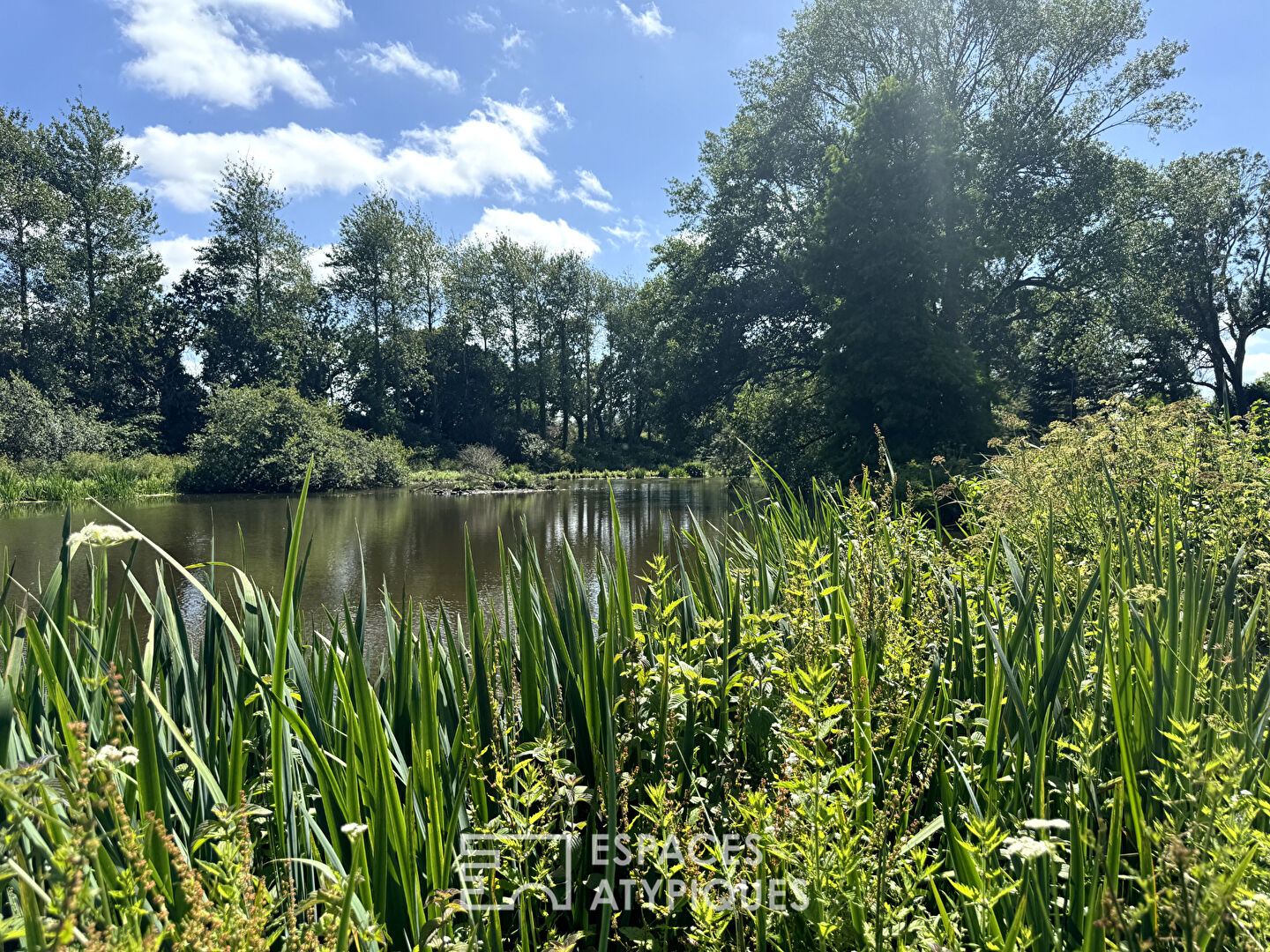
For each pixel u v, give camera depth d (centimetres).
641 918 134
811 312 2241
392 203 4538
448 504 2202
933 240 1666
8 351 3061
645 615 206
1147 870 99
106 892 82
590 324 5578
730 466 2047
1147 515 289
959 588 207
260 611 164
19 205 3136
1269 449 369
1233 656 151
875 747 141
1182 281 2606
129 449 3131
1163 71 2127
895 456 1552
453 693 164
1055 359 2497
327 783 122
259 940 83
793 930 117
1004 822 122
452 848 119
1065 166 2112
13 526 1373
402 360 4578
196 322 4272
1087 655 179
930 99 1798
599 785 146
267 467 2555
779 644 180
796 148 2295
